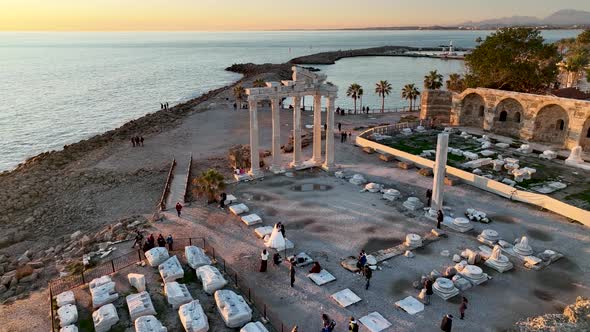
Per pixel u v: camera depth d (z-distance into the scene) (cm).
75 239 3997
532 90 7969
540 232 3759
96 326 2416
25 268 3359
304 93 5162
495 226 3878
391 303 2792
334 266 3225
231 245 3528
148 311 2559
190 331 2406
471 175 4869
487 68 7981
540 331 2405
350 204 4350
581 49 10738
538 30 7969
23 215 4775
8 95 13975
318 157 5506
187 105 10588
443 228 3828
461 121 7625
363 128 7588
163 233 3722
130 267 3120
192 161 5866
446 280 2902
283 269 3186
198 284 2919
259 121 8312
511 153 5984
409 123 7412
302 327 2552
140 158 6225
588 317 2495
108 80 18012
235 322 2502
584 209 4094
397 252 3409
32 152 7975
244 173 5116
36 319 2648
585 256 3359
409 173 5278
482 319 2631
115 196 4956
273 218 4031
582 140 5953
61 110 11638
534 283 3017
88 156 6706
